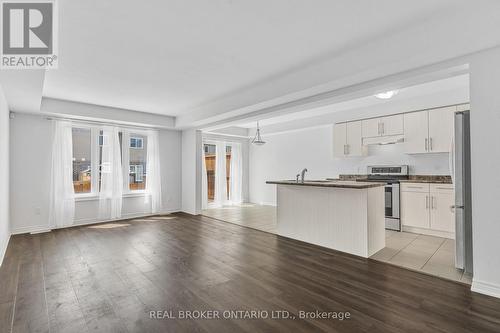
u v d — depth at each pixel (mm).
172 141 6855
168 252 3664
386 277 2807
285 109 4219
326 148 6805
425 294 2412
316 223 4023
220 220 5879
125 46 2752
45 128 4910
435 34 2324
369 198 3504
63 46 2730
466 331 1855
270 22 2354
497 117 2236
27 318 2049
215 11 2176
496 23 2059
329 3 2092
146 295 2422
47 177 4910
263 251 3707
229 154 8539
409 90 4453
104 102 4941
